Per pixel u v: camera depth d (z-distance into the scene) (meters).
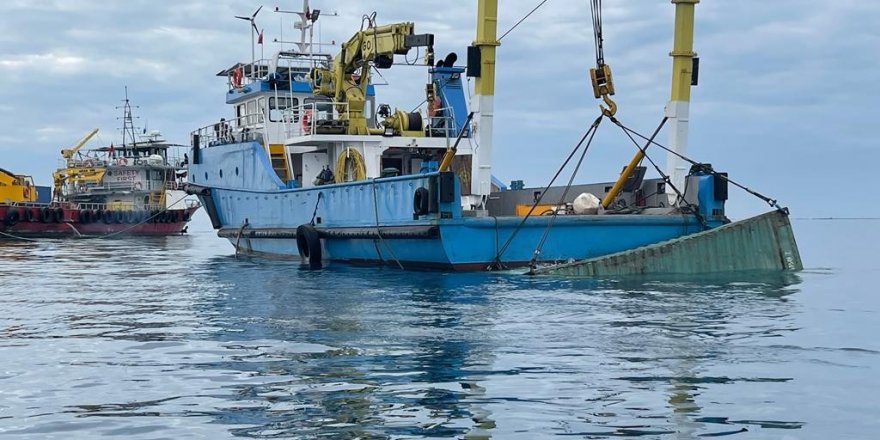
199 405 5.88
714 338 8.27
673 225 15.90
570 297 11.55
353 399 5.97
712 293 12.11
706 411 5.58
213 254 26.36
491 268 15.02
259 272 17.20
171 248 31.39
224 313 10.59
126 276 17.03
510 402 5.84
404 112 20.45
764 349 7.68
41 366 7.27
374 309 10.56
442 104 21.22
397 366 7.05
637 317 9.68
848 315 9.85
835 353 7.48
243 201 22.33
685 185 16.45
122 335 8.91
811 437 5.03
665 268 14.88
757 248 15.68
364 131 20.09
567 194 19.75
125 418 5.59
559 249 15.27
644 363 7.08
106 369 7.12
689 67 17.14
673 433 5.12
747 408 5.65
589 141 15.84
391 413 5.59
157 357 7.63
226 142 23.86
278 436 5.13
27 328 9.48
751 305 10.74
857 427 5.22
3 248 31.09
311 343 8.20
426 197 14.89
